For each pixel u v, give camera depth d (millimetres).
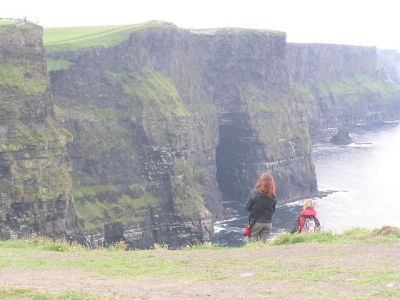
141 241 138625
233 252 20234
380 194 169875
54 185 106625
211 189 176250
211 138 189625
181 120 156125
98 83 151875
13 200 100188
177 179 149375
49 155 108375
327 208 152000
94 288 14211
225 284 14688
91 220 129000
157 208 144750
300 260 17766
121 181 144375
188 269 17656
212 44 196625
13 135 103875
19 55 110375
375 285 13617
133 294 13320
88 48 150750
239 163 199875
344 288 13539
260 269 16859
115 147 146125
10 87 105875
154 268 18141
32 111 108125
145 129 150000
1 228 98062
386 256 17438
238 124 199500
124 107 153375
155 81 162375
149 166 148875
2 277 16469
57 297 13016
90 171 140500
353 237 21234
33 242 27250
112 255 21406
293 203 177375
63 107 143250
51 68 143125
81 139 140875
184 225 144625
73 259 20688
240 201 193250
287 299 12523
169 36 176375
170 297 12922
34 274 17141
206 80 196125
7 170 101312
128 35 163500
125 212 138625
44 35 175875
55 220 106062
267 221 21641
